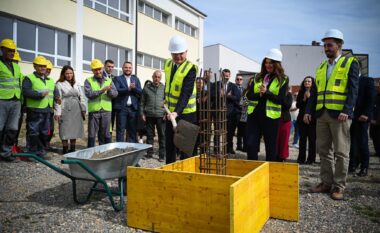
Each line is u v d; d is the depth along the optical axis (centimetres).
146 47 2000
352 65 437
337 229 339
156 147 918
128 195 341
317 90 477
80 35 1493
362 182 554
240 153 852
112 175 386
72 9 1445
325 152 471
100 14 1620
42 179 543
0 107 628
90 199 440
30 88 665
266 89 451
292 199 360
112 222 356
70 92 741
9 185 502
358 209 405
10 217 367
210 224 298
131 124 738
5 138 666
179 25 2412
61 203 421
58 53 1420
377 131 799
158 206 325
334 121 445
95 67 691
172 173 316
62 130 737
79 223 352
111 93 694
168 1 2203
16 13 1193
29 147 698
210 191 297
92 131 703
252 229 312
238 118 824
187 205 309
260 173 336
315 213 388
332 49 455
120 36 1766
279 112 451
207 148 400
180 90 444
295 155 871
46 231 329
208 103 389
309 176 595
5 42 626
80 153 412
